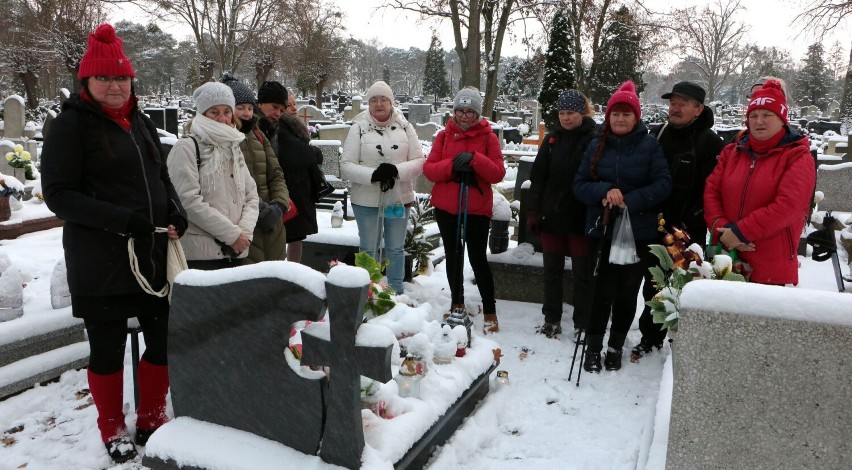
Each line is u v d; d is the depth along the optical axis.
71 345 3.87
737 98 77.75
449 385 3.11
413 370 2.94
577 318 4.77
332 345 2.17
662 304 2.60
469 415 3.40
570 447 3.21
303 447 2.30
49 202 2.60
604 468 3.01
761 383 2.02
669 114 4.03
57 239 7.40
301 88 46.50
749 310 1.98
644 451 2.71
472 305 5.32
